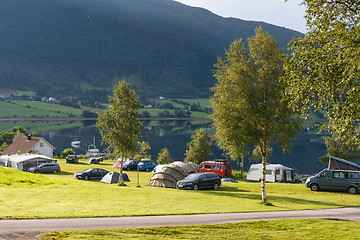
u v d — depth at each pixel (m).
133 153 37.62
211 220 16.67
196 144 60.53
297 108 14.02
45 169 49.28
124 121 37.28
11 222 14.57
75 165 62.19
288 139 22.84
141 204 21.52
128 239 12.53
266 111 22.61
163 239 12.88
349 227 15.95
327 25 13.29
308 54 13.30
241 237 13.87
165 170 34.88
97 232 13.19
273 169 44.38
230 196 27.23
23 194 23.94
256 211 19.89
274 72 23.03
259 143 23.48
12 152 80.75
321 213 19.81
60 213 16.94
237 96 23.28
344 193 29.56
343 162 31.36
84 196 24.70
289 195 28.73
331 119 13.49
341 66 12.72
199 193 28.48
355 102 12.30
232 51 23.95
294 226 15.99
